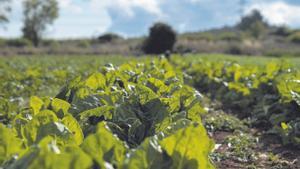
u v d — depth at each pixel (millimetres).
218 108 13445
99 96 6168
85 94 6441
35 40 88188
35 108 5750
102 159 3258
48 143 3158
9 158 3615
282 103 10211
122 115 5910
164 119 5777
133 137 5629
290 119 9812
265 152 8477
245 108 12836
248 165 7625
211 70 17250
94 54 52531
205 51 53250
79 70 22922
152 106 6559
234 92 13711
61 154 2729
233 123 10578
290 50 54406
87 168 2818
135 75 9602
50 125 4082
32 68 21062
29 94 15586
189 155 3543
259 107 11844
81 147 3504
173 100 6750
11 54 53375
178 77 10938
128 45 63250
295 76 11562
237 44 57156
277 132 9523
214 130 10250
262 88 12547
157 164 3449
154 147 3477
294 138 8664
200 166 3543
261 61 31891
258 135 9773
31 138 4176
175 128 4535
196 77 17500
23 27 88438
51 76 19609
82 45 68438
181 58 26578
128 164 3244
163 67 15102
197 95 7812
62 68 24594
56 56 47469
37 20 87688
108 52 53812
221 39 70812
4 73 19969
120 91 6578
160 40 47969
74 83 7254
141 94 6660
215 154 7922
